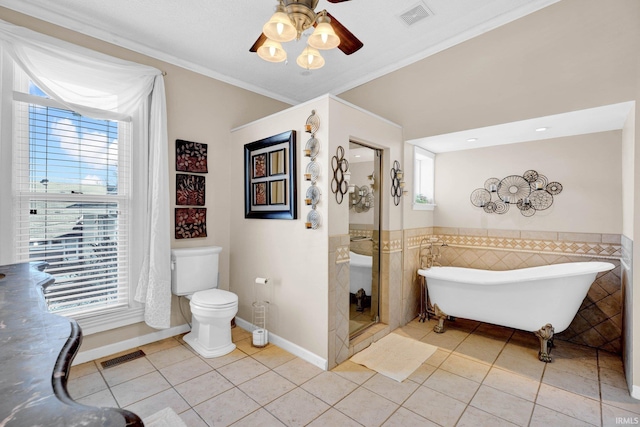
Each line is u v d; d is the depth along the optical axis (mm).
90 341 2510
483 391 2096
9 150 2148
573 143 2949
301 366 2432
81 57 2398
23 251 2236
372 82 3482
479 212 3537
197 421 1786
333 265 2441
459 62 2820
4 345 749
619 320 2660
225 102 3420
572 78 2248
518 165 3270
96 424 481
